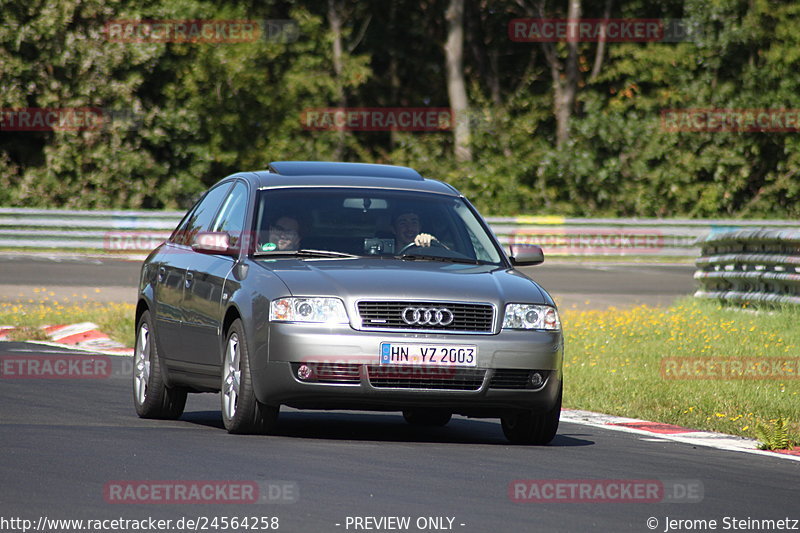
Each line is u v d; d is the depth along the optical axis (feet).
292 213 113.29
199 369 113.50
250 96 521.65
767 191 554.46
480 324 103.81
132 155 481.05
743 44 557.33
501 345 103.19
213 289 111.55
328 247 110.93
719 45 557.74
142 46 479.82
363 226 113.19
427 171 529.86
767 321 208.85
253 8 554.05
